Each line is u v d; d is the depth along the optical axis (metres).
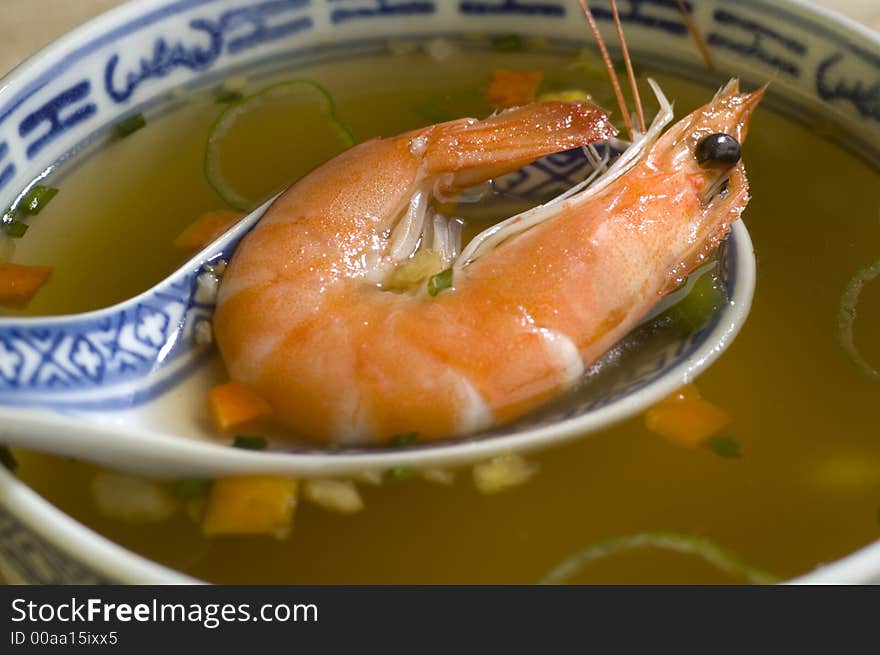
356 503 0.20
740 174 0.21
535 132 0.21
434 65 0.26
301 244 0.20
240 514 0.19
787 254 0.22
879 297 0.22
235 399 0.20
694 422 0.20
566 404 0.20
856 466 0.20
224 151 0.24
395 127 0.25
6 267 0.22
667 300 0.21
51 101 0.23
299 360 0.20
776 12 0.24
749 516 0.20
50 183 0.23
